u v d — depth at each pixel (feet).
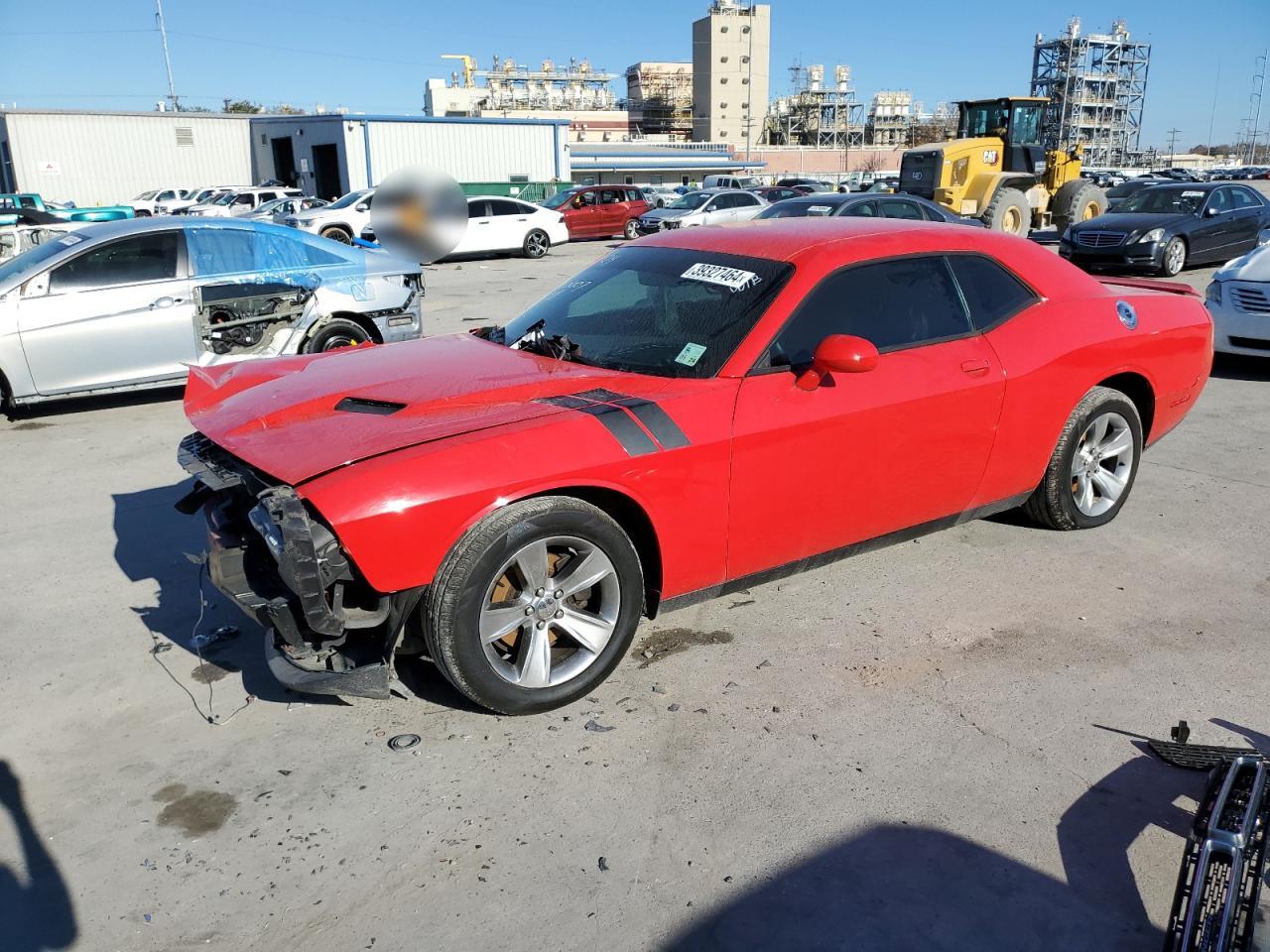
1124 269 48.14
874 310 11.64
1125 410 14.20
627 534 10.46
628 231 90.74
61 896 7.55
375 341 25.63
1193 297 15.52
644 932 7.13
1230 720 9.83
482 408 9.91
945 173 60.54
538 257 76.02
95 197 142.82
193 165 148.87
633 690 10.48
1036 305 13.16
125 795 8.82
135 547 14.87
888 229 12.55
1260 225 51.31
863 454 11.27
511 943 7.04
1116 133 381.40
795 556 11.39
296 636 8.96
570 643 10.42
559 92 469.57
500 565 9.12
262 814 8.51
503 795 8.71
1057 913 7.30
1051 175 66.03
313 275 24.38
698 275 11.99
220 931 7.18
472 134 125.08
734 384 10.46
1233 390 24.76
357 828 8.30
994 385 12.25
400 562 8.58
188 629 12.13
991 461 12.69
